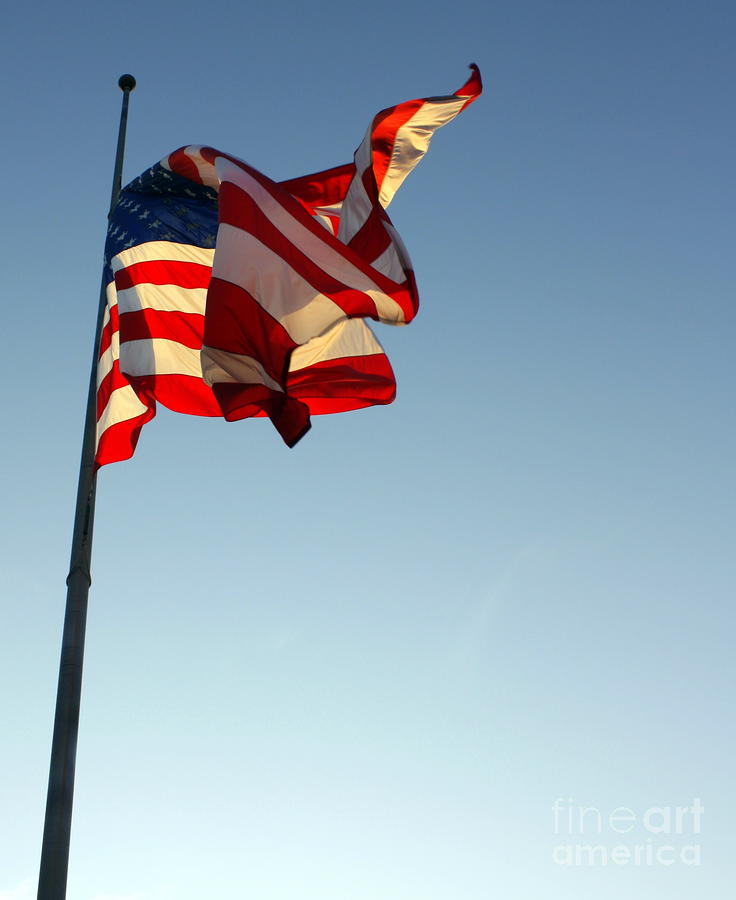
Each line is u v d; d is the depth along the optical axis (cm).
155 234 1355
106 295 1347
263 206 1247
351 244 1349
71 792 1009
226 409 1119
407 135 1477
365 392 1308
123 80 1584
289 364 1211
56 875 960
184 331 1282
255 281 1179
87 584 1123
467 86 1465
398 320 1257
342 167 1484
